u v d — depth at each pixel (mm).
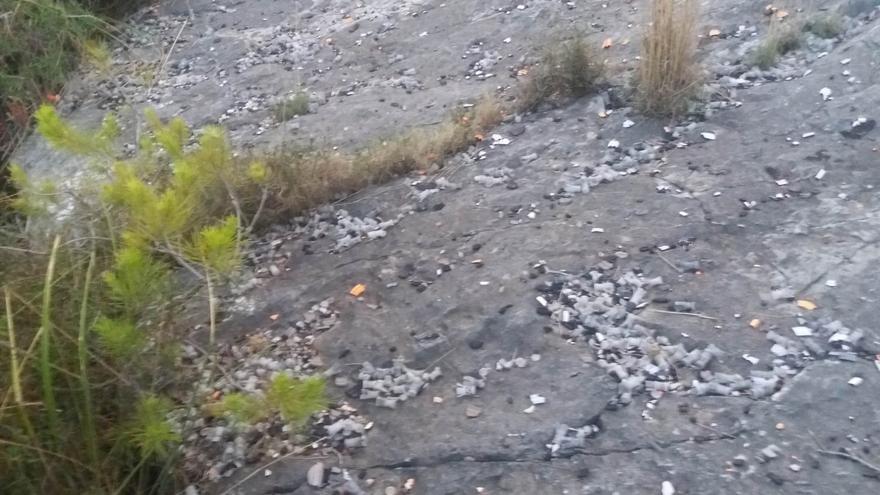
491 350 3480
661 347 3334
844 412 2959
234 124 6207
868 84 4652
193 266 3883
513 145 4895
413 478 2986
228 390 3422
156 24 8398
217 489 3047
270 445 3178
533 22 6406
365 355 3578
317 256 4316
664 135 4668
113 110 7016
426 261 4090
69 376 2895
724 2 5770
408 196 4652
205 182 3512
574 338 3451
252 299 4043
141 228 2979
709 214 4020
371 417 3264
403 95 5988
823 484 2732
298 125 5832
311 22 7707
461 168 4816
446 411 3232
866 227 3771
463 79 6020
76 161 6141
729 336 3342
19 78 7465
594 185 4383
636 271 3764
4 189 6457
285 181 4703
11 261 3426
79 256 3387
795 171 4203
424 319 3715
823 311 3395
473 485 2922
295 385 2689
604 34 5930
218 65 7332
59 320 3023
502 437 3068
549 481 2887
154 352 3135
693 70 4781
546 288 3727
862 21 5203
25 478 2748
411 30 6930
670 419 3027
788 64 5031
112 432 2904
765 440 2898
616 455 2936
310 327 3811
